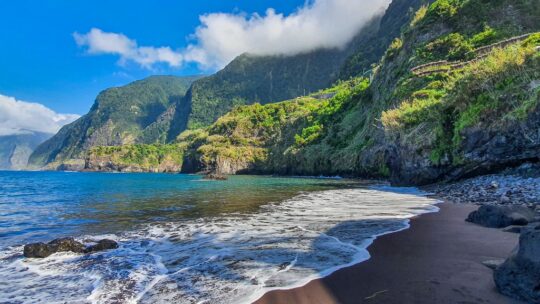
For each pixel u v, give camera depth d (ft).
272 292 21.86
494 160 85.92
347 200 79.30
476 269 24.88
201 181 229.45
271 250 32.68
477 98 92.63
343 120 329.93
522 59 81.41
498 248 30.53
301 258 29.66
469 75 96.17
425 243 33.45
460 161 96.07
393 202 72.28
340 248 32.76
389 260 28.02
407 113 131.13
